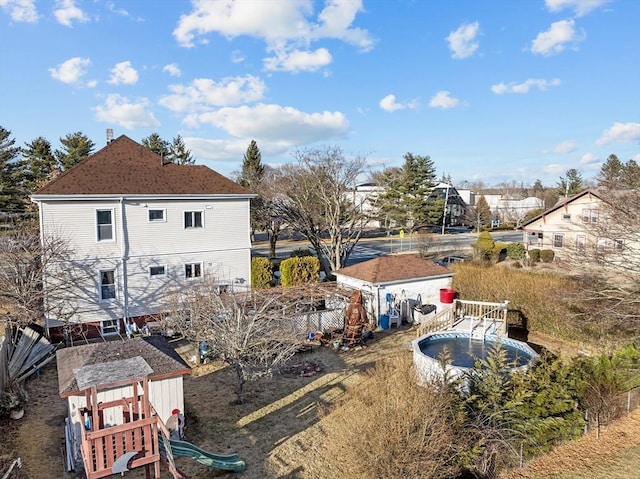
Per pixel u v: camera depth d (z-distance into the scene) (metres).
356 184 35.41
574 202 36.38
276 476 10.08
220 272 23.66
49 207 18.98
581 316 18.27
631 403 13.16
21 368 15.26
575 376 12.31
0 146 44.78
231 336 13.68
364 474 8.01
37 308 17.67
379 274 22.05
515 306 21.31
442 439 8.43
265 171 50.09
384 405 8.91
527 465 10.31
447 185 75.75
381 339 20.02
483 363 12.19
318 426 12.27
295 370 16.30
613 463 10.45
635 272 15.37
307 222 32.25
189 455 10.01
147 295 21.48
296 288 21.16
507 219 80.38
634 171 16.72
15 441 11.29
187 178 23.38
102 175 21.11
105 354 11.32
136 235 21.03
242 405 13.60
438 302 23.64
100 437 8.34
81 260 19.72
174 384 11.47
